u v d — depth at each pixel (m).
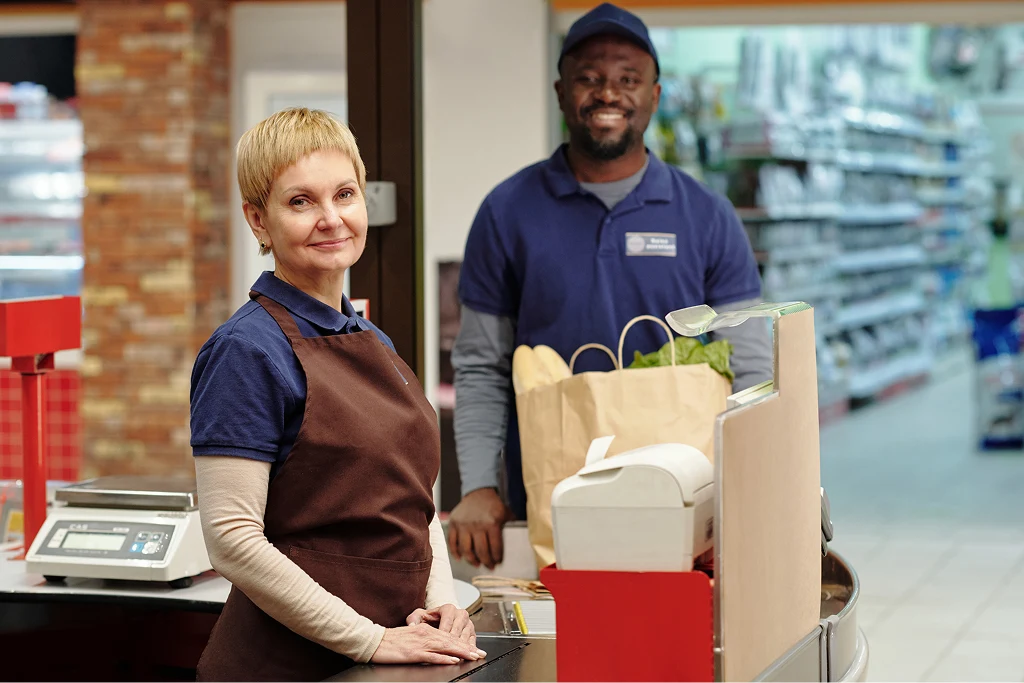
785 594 1.88
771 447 1.82
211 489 1.82
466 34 6.31
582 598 1.72
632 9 6.22
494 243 2.98
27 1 7.15
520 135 6.32
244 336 1.84
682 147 9.61
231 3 6.92
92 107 6.79
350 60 3.12
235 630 1.93
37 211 7.63
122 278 6.82
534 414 2.53
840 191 11.80
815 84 11.60
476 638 2.11
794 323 1.91
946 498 7.75
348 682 1.79
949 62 14.30
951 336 15.14
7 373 7.10
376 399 1.93
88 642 2.92
